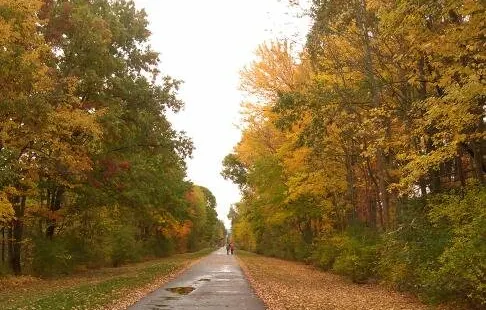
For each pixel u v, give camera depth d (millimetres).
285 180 33531
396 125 17688
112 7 28766
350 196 28656
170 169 32781
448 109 10445
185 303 13070
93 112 23062
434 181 16203
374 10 16422
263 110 28156
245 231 71812
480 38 10688
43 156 20906
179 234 65062
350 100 19828
